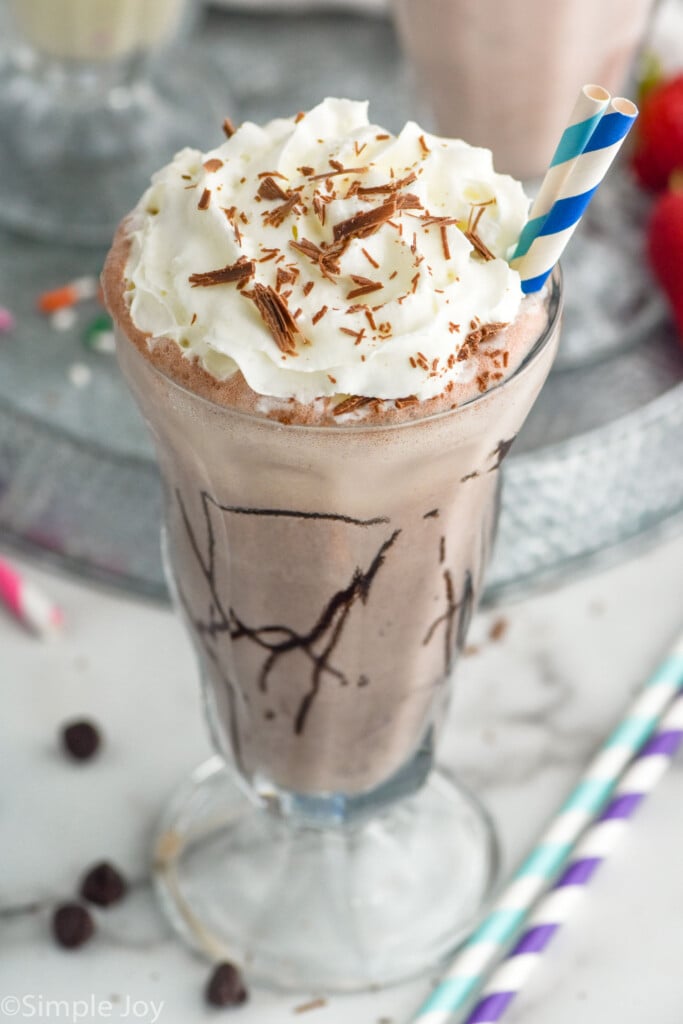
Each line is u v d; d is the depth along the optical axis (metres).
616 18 0.68
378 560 0.52
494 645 0.66
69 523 0.68
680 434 0.70
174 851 0.62
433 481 0.51
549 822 0.62
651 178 0.78
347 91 0.83
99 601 0.67
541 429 0.70
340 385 0.49
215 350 0.50
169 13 0.80
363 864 0.62
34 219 0.79
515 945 0.58
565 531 0.68
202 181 0.52
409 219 0.51
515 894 0.59
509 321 0.51
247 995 0.59
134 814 0.63
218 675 0.57
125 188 0.81
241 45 0.87
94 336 0.73
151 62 0.86
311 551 0.52
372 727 0.57
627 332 0.74
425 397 0.49
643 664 0.66
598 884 0.60
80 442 0.68
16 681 0.65
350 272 0.51
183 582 0.56
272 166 0.52
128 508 0.68
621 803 0.61
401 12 0.69
